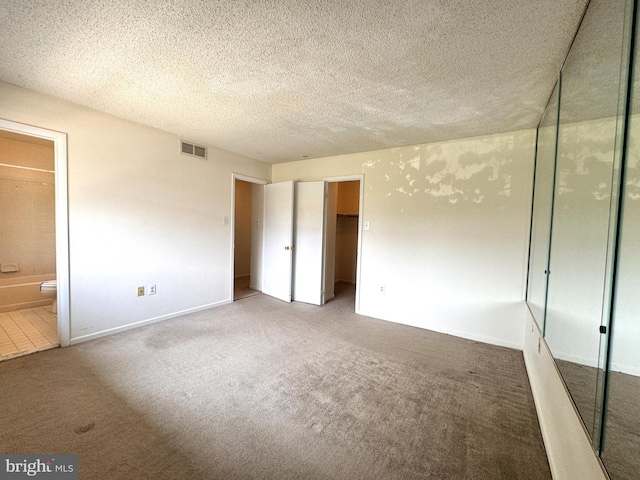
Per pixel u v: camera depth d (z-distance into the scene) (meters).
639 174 0.82
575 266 1.33
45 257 4.05
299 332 3.23
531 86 2.04
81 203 2.69
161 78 2.11
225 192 4.09
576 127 1.43
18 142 3.83
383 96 2.29
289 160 4.66
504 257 3.03
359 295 4.02
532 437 1.68
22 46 1.74
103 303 2.89
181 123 3.02
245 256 6.46
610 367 0.89
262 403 1.92
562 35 1.50
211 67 1.94
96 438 1.56
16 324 3.20
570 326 1.33
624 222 0.87
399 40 1.61
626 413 0.81
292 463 1.45
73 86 2.26
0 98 2.20
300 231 4.53
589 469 0.98
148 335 2.98
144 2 1.37
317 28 1.53
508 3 1.31
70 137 2.58
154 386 2.08
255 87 2.21
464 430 1.72
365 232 3.96
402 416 1.83
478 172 3.16
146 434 1.61
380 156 3.83
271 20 1.48
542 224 2.25
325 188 4.32
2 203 3.73
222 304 4.15
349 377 2.30
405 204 3.63
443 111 2.53
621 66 0.95
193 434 1.62
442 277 3.39
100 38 1.66
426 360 2.64
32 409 1.78
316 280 4.39
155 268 3.31
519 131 2.94
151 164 3.21
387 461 1.48
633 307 0.81
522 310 2.95
